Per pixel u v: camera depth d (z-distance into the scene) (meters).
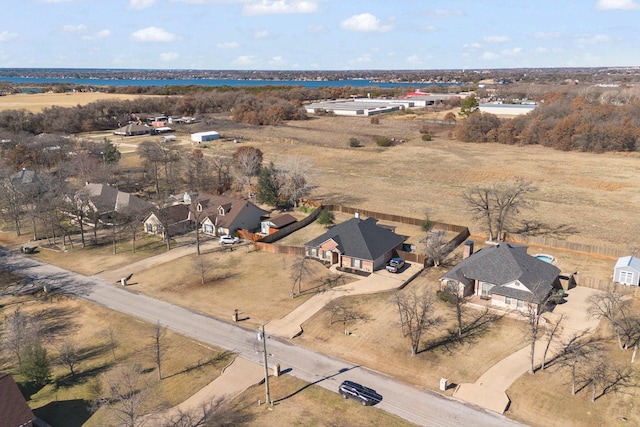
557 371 41.91
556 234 74.94
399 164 126.00
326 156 135.25
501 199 79.69
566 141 140.38
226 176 104.75
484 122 157.88
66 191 81.25
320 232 77.75
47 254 70.56
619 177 108.62
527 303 50.97
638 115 148.75
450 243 68.69
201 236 77.06
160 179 109.94
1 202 81.56
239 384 41.06
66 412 38.66
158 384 41.44
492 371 42.25
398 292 56.53
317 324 50.25
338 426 35.91
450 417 36.78
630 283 56.88
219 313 52.94
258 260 66.56
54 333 49.88
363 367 43.28
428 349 45.75
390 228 78.56
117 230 80.00
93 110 186.25
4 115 158.00
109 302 55.75
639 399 38.28
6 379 36.09
